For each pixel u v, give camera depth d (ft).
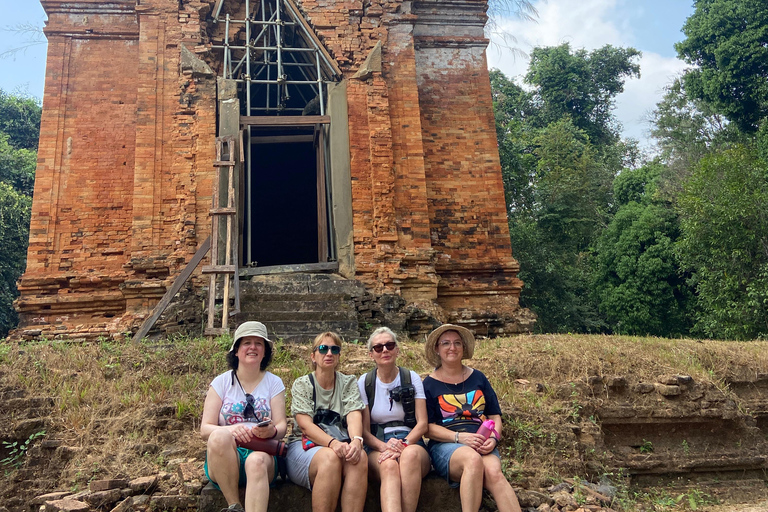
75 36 42.96
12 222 69.26
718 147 83.05
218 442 13.74
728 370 27.68
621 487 20.18
